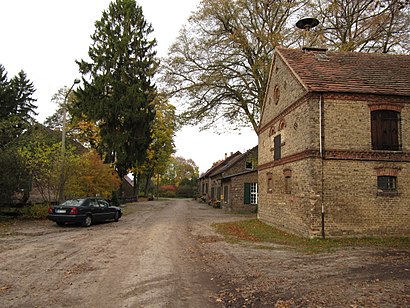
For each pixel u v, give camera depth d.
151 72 27.23
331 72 15.40
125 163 33.81
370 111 14.09
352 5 24.34
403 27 22.80
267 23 24.55
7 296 6.45
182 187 85.69
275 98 18.44
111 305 5.98
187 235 14.91
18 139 23.06
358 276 7.96
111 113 32.62
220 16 24.20
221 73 24.61
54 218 17.09
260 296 6.52
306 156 13.89
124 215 25.61
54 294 6.58
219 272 8.38
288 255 10.56
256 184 31.52
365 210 13.70
